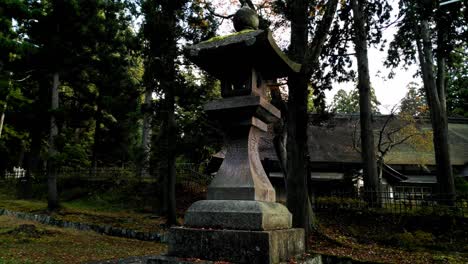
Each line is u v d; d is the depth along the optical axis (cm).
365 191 1546
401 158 2320
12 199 2075
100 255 966
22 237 1174
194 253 418
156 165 1722
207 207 447
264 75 533
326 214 1502
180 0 1384
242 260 392
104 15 1877
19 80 1683
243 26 521
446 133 1611
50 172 1700
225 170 478
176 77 1456
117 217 1583
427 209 1364
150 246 1150
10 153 2531
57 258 900
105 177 2255
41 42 1647
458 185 1953
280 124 1388
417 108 2003
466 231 1245
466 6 949
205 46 482
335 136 2394
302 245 488
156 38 1401
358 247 1219
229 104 478
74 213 1631
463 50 1552
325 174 2020
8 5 1287
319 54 1096
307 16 1120
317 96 1211
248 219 416
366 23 1105
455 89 2922
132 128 2408
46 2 1667
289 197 1066
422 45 1681
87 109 1884
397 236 1277
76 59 1689
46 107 1725
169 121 1454
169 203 1478
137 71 2362
